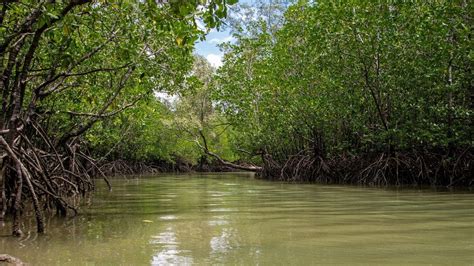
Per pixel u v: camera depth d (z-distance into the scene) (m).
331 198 9.43
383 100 14.41
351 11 12.91
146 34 8.51
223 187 14.20
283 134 19.61
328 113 15.98
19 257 3.99
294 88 16.69
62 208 7.07
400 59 12.97
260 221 6.07
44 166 8.29
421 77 12.52
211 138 36.34
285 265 3.57
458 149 12.91
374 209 7.26
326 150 17.58
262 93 19.25
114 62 9.91
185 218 6.49
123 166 30.45
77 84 9.39
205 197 10.25
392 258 3.76
